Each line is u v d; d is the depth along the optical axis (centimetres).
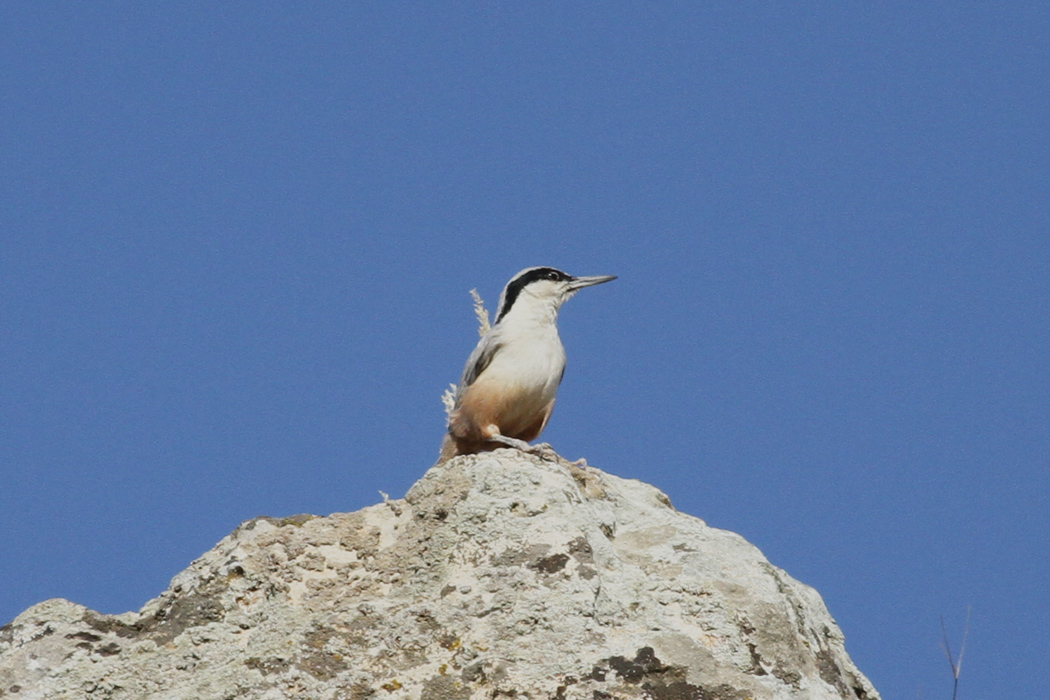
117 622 1341
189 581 1369
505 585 1278
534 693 1212
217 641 1316
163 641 1323
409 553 1356
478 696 1216
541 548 1299
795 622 1366
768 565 1398
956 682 1266
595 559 1324
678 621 1295
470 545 1327
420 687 1226
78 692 1288
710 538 1412
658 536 1426
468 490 1369
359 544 1380
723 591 1334
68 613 1341
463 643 1249
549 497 1348
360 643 1266
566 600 1262
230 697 1247
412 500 1407
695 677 1244
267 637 1291
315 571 1355
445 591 1291
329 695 1234
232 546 1384
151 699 1278
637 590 1309
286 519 1408
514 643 1242
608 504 1472
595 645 1244
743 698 1240
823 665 1361
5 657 1308
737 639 1285
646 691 1230
